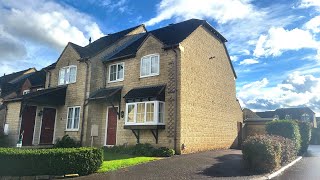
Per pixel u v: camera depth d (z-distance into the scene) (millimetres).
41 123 22109
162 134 17375
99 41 26531
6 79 38188
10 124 21188
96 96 20188
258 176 11141
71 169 10945
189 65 18594
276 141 13617
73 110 21625
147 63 19484
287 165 14586
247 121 28281
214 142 20797
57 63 24359
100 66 21969
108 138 20500
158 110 17203
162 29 23562
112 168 12133
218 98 22219
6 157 10289
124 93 20266
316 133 45094
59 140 21219
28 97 20453
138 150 16859
